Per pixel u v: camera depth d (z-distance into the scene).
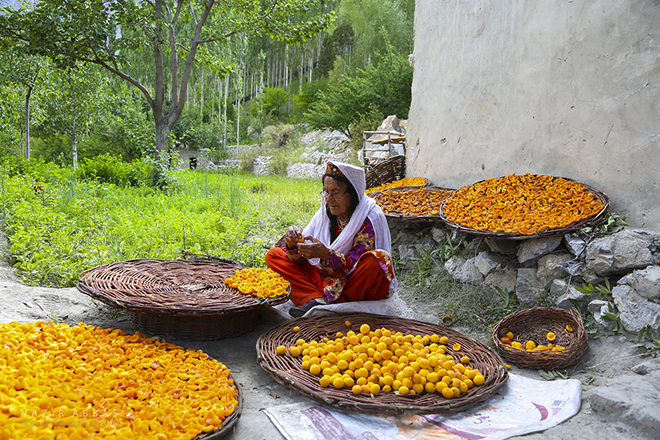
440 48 5.91
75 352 2.13
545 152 4.18
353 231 2.98
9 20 10.10
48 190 7.21
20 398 1.63
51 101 16.16
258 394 2.23
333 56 42.06
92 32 10.40
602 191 3.59
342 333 2.62
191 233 5.19
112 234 5.06
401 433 1.84
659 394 1.97
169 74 36.19
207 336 2.81
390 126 14.30
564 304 3.05
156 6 11.47
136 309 2.40
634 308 2.67
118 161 12.87
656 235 2.93
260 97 38.34
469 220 3.67
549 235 3.24
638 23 3.28
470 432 1.85
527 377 2.49
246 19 12.32
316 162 22.03
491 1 4.85
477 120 5.15
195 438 1.66
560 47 3.97
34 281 3.65
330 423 1.90
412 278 4.20
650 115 3.20
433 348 2.42
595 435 1.83
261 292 2.74
